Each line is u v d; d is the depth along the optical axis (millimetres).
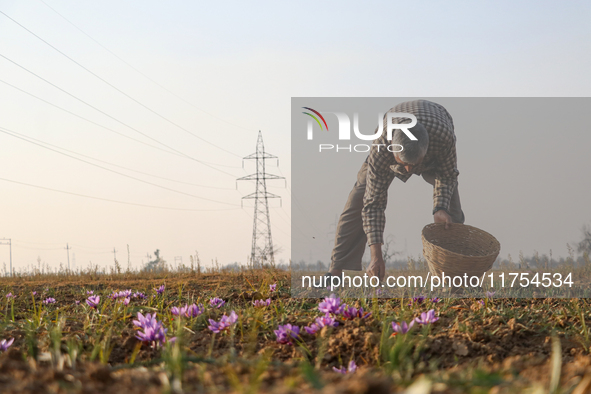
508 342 3928
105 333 4055
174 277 12602
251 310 4898
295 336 3771
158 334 3506
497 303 6074
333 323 3990
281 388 1983
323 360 3477
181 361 2471
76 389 2086
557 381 1944
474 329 4086
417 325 4098
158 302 6113
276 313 5074
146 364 2992
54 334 3193
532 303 6117
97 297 5391
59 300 7883
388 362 3051
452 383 2088
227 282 9766
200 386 2203
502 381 2086
